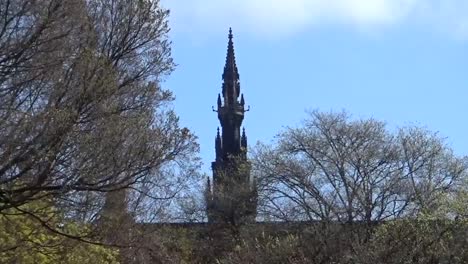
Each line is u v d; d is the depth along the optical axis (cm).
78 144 1839
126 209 2195
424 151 4366
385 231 3025
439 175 4303
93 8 2027
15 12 1798
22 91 1839
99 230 2091
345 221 4034
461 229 2872
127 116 1980
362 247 3127
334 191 4331
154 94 2073
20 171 1811
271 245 3638
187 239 4409
